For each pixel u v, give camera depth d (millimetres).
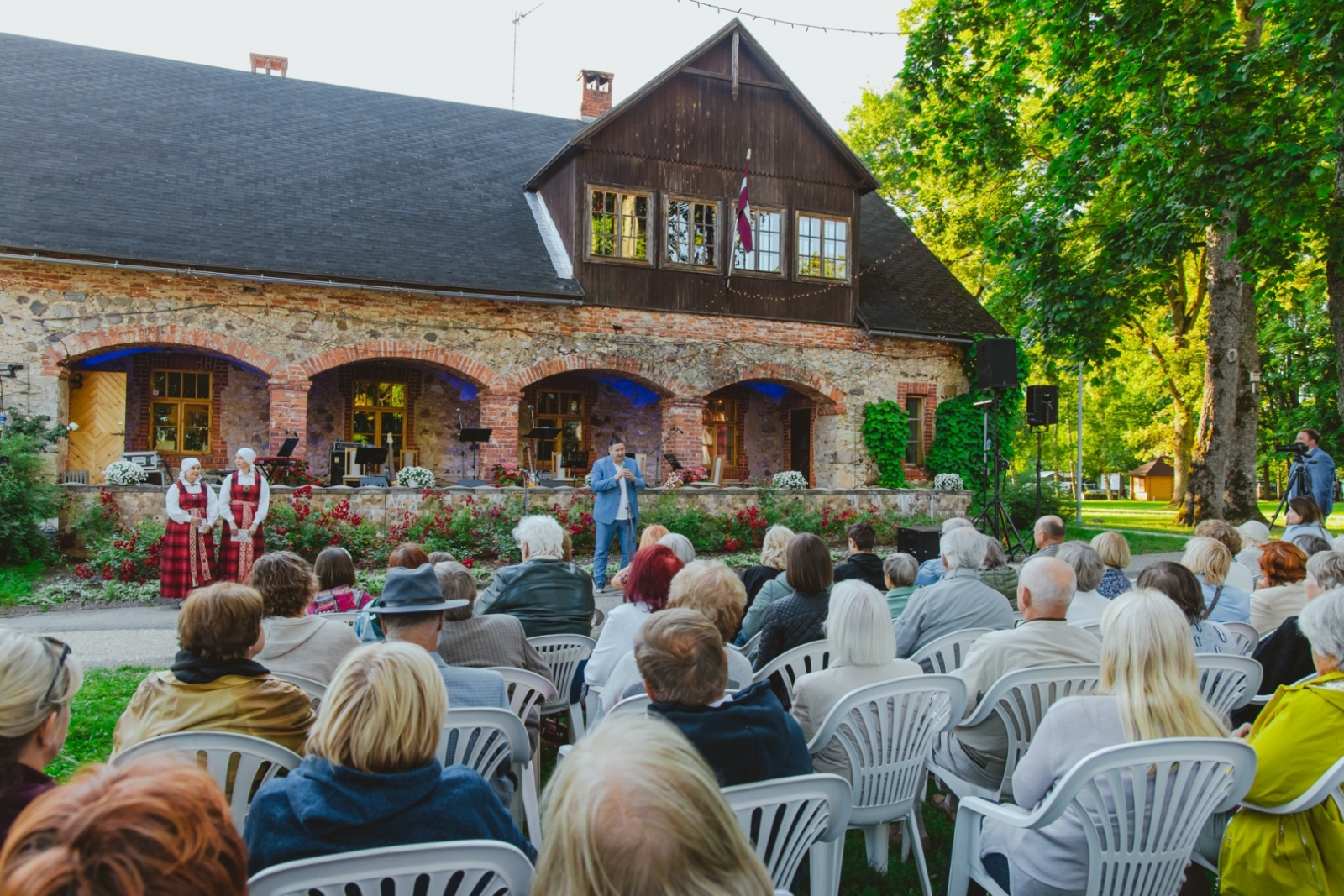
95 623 8234
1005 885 2975
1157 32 11477
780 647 4227
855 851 3811
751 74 16469
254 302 13227
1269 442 28391
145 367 14484
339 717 2076
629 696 3361
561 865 1250
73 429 11797
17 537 9977
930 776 4793
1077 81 13477
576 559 12070
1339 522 22500
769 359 16375
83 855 1096
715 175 16125
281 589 3678
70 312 12273
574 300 14727
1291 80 11758
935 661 4250
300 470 13062
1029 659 3549
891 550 13828
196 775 1267
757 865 1298
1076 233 17000
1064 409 39656
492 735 3100
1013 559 12844
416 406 16188
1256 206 10789
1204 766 2580
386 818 2061
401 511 11852
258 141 15727
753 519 13320
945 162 17766
